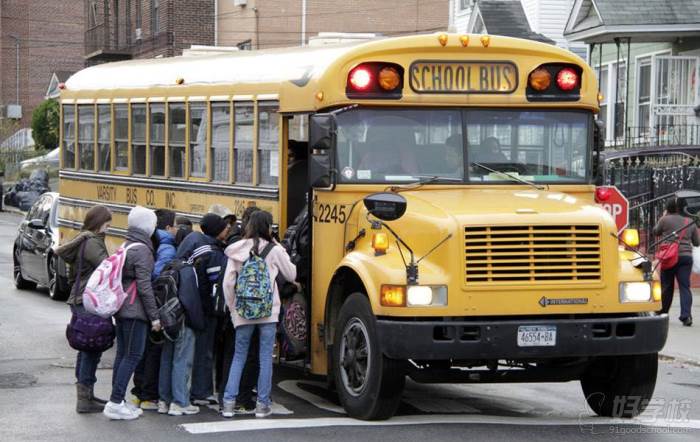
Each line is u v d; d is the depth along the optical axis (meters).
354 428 10.23
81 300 10.81
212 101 13.59
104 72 17.55
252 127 12.63
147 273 10.62
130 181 16.05
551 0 34.56
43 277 21.22
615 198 14.68
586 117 11.60
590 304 10.12
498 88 11.30
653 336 10.26
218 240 11.21
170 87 14.80
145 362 11.35
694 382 13.46
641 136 29.42
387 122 11.14
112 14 55.09
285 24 44.91
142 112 15.71
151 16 49.88
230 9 46.44
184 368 10.97
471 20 35.75
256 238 10.62
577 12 30.09
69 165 18.67
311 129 10.91
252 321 10.62
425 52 11.16
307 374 13.61
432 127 11.22
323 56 11.44
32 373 13.39
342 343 10.79
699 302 20.16
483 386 13.09
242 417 10.86
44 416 10.95
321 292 11.35
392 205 9.98
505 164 11.31
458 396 12.36
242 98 12.82
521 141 11.39
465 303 9.92
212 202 13.59
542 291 10.02
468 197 10.78
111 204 16.78
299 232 11.98
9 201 52.50
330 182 10.95
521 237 10.04
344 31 45.56
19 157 63.47
